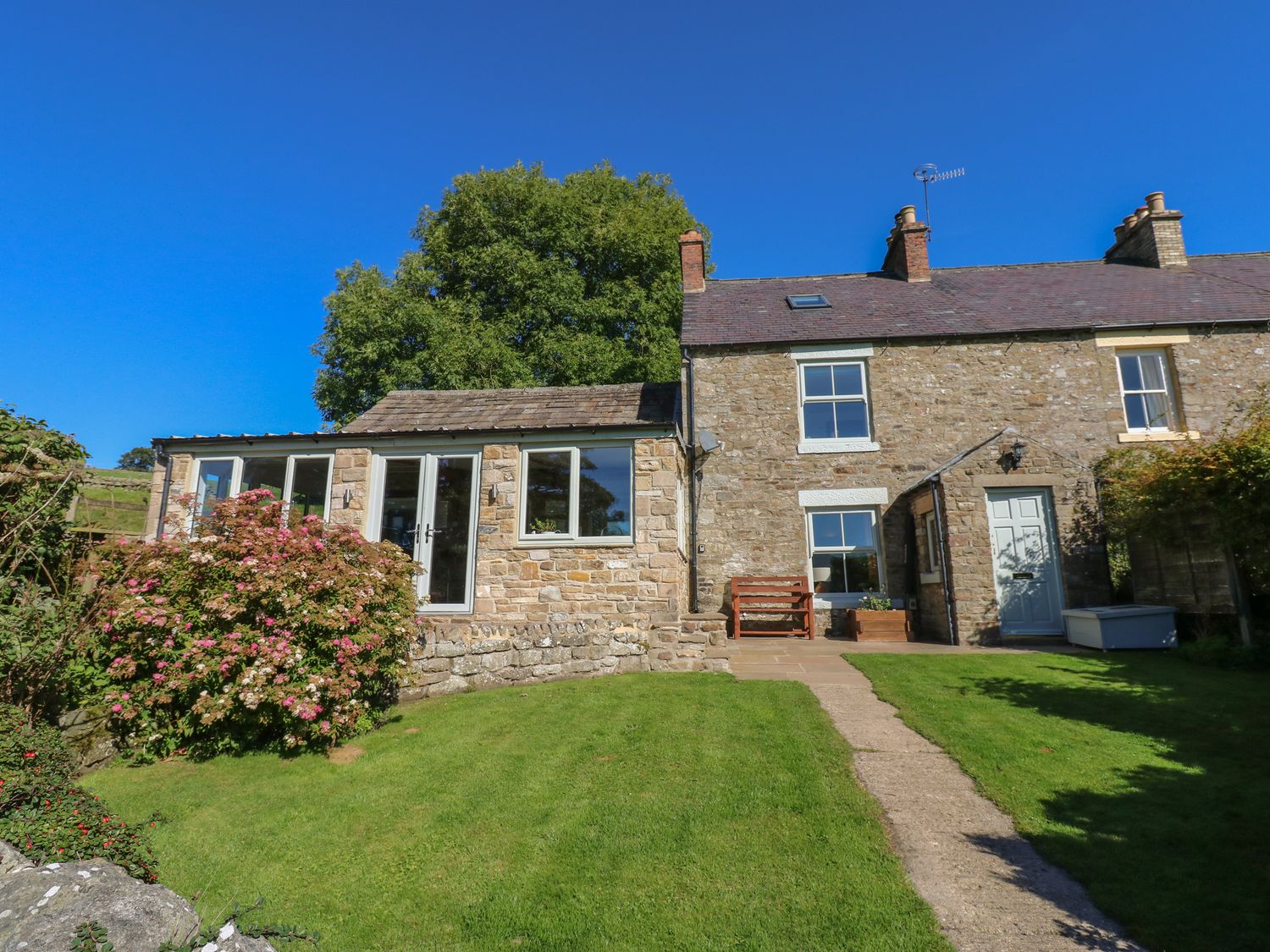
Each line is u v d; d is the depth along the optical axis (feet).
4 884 10.21
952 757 17.53
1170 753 17.42
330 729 19.04
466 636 25.95
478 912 11.30
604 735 19.74
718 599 41.06
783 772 16.58
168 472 35.47
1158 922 10.45
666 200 87.25
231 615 18.66
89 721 18.40
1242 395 40.73
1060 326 42.06
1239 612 28.58
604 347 69.77
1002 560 36.11
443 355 62.90
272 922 11.03
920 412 42.16
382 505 34.73
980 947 10.07
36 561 19.83
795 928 10.58
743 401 43.11
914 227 52.44
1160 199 51.60
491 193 74.33
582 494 33.30
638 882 12.01
